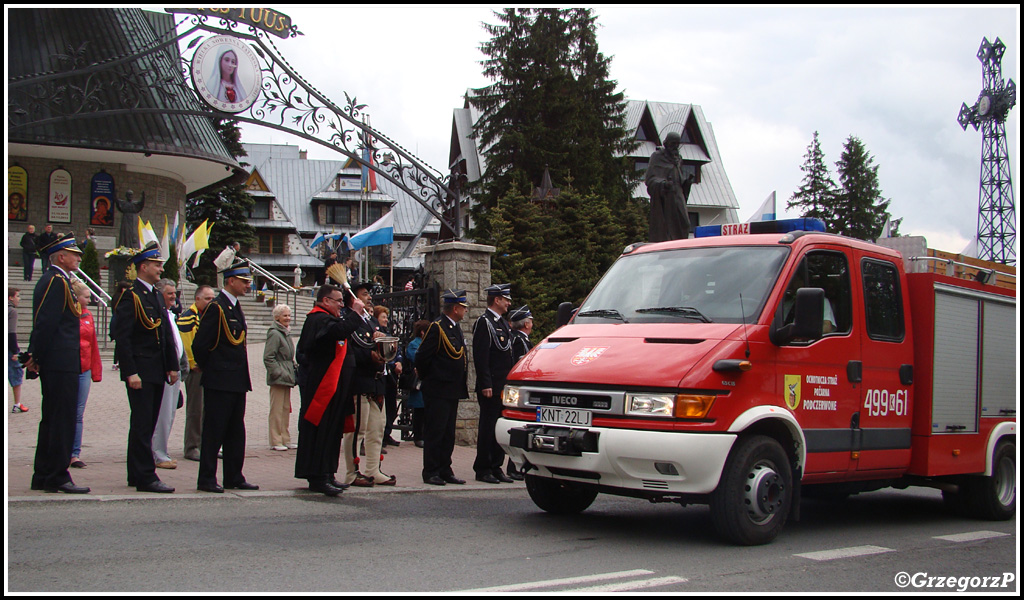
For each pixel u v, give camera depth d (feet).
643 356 22.74
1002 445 30.81
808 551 22.33
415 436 42.68
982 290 30.30
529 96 122.52
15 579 16.81
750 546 22.44
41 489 25.94
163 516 23.39
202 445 27.66
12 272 101.91
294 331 112.06
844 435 25.02
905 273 28.53
